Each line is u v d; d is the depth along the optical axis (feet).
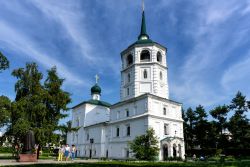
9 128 98.22
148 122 138.62
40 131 97.66
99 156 180.14
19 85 108.99
